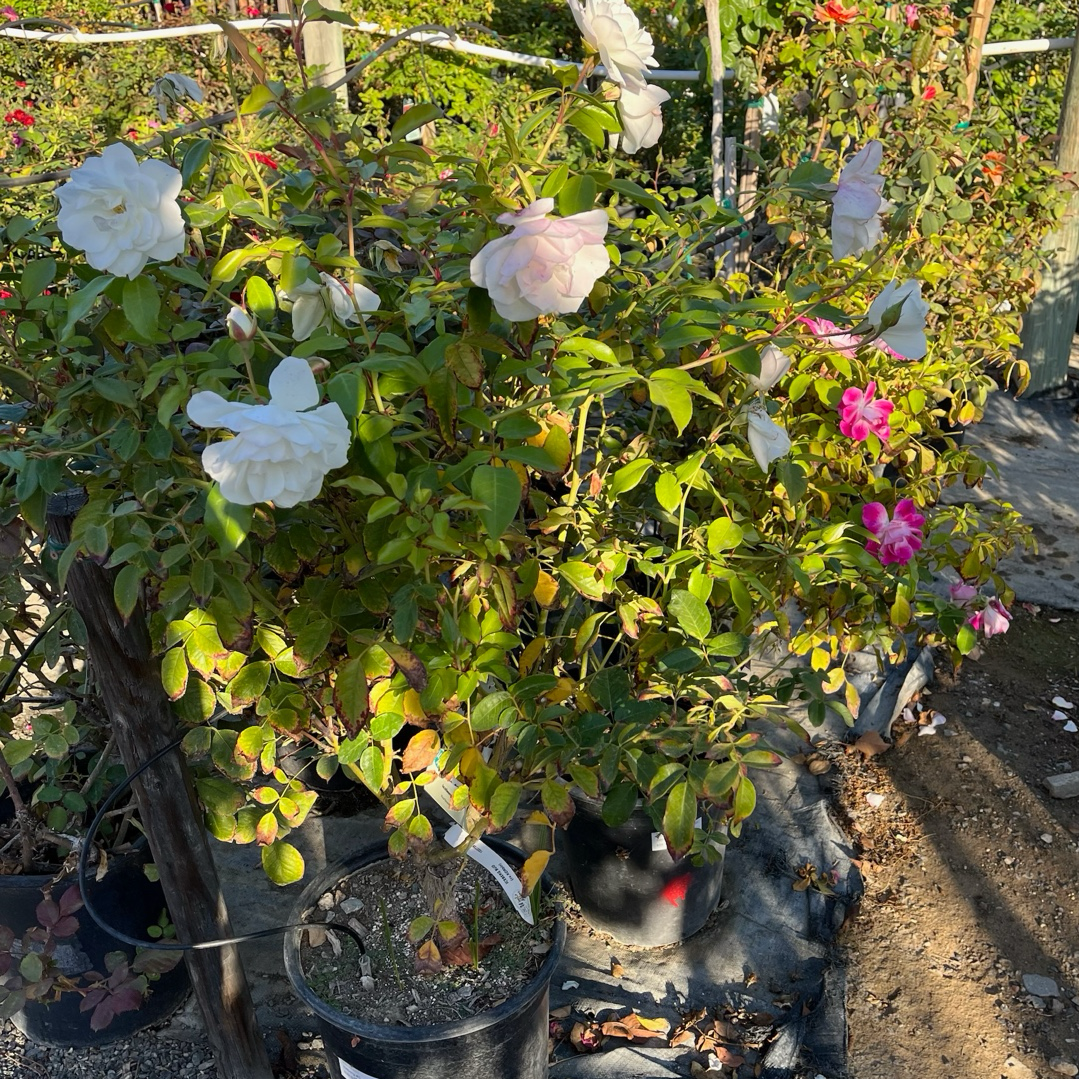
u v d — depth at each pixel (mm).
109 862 1960
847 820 2674
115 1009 1905
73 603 1540
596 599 1553
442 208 1614
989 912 2439
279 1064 2080
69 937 1971
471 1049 1698
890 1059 2104
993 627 2467
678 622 1602
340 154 1378
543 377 1314
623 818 1567
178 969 2172
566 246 1049
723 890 2471
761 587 1680
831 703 1853
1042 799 2758
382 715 1424
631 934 2318
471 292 1232
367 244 1635
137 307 1188
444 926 1679
